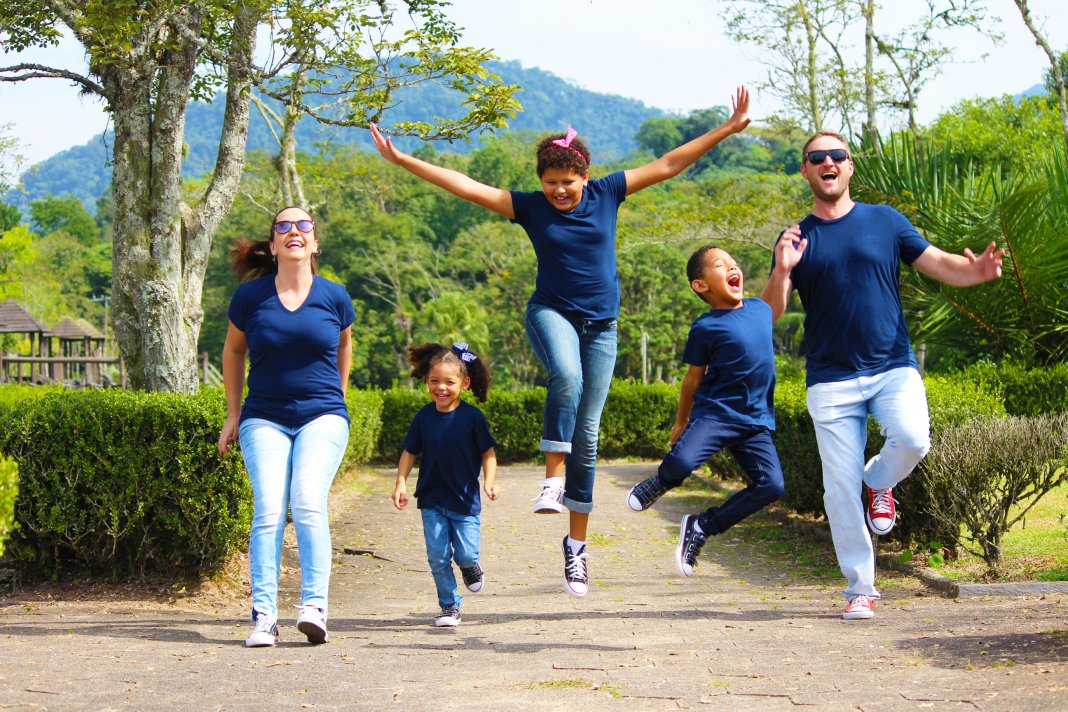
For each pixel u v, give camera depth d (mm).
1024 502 10406
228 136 10219
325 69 10289
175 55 9625
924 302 16109
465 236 69812
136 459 7383
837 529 5707
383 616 6883
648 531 11586
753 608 6586
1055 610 5664
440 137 10406
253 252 5742
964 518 7391
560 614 6688
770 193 24719
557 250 5141
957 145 29406
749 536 10773
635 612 6633
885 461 5590
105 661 4785
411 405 22547
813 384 5613
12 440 7324
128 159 9539
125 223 9523
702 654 4828
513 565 9617
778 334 55125
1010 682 3879
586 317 5184
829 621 5785
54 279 71938
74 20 9352
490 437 6191
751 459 5242
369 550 10367
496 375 59562
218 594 7570
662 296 56406
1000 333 15539
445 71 10211
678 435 5625
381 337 68562
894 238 5473
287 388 5406
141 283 9438
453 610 6195
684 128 136250
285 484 5383
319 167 20250
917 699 3699
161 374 9500
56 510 7348
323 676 4441
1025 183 15375
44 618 6625
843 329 5484
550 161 5051
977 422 7707
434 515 6172
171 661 4805
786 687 4000
